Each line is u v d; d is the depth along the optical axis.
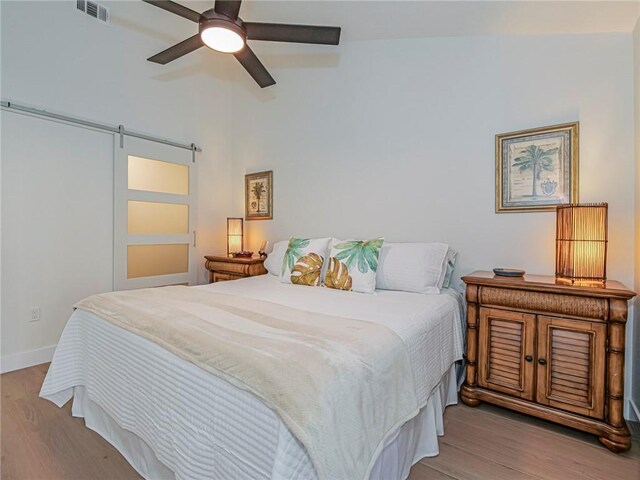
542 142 2.14
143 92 3.28
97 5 2.93
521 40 2.22
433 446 1.55
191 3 3.01
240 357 1.03
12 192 2.52
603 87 1.97
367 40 2.83
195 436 1.08
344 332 1.27
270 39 2.13
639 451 1.58
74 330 1.80
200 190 3.80
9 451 1.56
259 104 3.72
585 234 1.81
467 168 2.43
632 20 1.84
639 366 1.80
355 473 0.91
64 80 2.75
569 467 1.47
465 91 2.43
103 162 3.02
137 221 3.27
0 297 2.47
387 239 2.79
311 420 0.83
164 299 1.77
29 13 2.56
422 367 1.48
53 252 2.73
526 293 1.81
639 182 1.81
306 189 3.31
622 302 1.57
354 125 2.96
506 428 1.78
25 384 2.27
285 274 2.62
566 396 1.70
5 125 2.47
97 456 1.53
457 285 2.47
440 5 2.17
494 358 1.93
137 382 1.36
